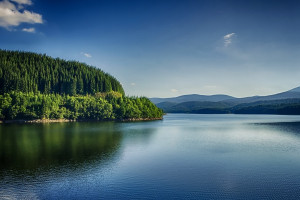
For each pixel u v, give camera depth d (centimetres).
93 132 9675
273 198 3011
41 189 3241
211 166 4425
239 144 6950
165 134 9506
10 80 19725
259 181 3612
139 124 15325
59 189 3241
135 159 4919
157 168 4266
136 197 3009
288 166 4447
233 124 15562
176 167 4344
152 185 3425
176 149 6066
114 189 3262
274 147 6450
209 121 19862
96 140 7356
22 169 4109
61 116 17362
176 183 3506
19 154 5212
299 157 5172
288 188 3334
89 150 5738
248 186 3403
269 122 17362
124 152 5591
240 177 3800
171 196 3053
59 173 3909
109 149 5906
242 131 10819
